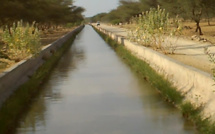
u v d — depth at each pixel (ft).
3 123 27.94
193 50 71.26
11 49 61.98
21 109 35.32
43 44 111.75
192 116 30.12
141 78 52.60
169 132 27.25
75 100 39.06
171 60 44.29
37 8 134.82
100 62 74.49
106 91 43.60
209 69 44.37
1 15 110.63
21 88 39.99
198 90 32.96
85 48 116.06
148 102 37.22
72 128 29.01
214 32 142.10
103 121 30.78
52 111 34.63
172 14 159.33
